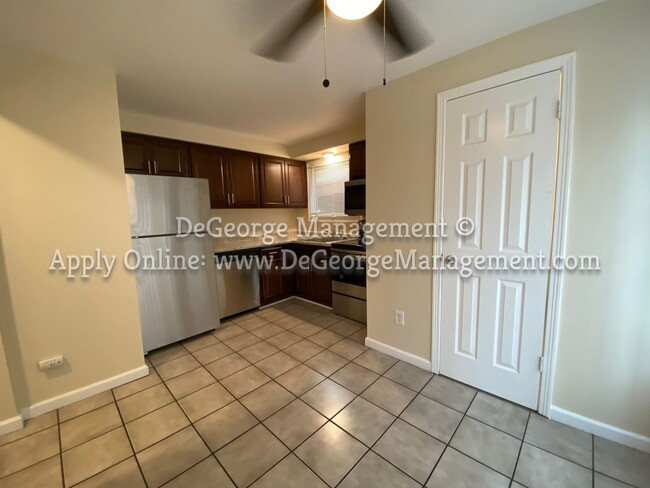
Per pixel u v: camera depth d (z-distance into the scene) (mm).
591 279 1517
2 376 1646
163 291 2574
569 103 1484
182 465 1438
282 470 1399
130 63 1846
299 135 3637
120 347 2113
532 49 1563
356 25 1500
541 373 1702
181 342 2775
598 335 1526
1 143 1631
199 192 2779
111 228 2027
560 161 1534
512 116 1661
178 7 1338
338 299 3434
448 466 1401
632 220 1396
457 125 1871
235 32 1543
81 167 1885
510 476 1344
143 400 1938
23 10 1325
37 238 1764
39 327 1798
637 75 1327
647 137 1333
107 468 1431
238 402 1898
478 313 1921
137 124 2793
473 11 1418
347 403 1865
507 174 1710
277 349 2611
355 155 3262
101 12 1358
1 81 1607
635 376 1451
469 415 1736
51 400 1850
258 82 2141
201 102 2516
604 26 1375
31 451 1535
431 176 2039
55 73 1763
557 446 1501
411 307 2271
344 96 2424
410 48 1734
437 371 2172
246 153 3656
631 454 1441
